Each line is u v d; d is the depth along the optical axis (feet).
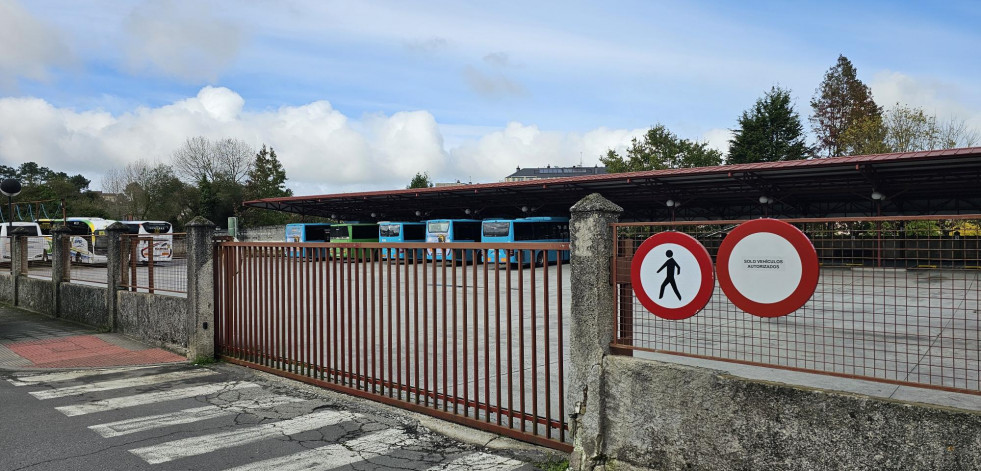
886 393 21.88
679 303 13.37
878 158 66.64
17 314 46.19
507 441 16.40
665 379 13.05
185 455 15.74
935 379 23.20
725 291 12.88
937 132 117.50
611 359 13.98
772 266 12.23
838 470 10.84
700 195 98.07
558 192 104.53
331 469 14.70
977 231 10.99
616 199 106.22
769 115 155.94
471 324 39.14
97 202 204.44
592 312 14.17
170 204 185.98
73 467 14.99
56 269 43.88
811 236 12.30
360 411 19.45
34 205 165.17
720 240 12.95
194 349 28.04
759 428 11.75
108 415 19.52
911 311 37.83
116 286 36.52
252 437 17.12
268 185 198.80
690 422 12.67
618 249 14.46
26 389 23.39
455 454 15.64
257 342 25.96
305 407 20.04
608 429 14.03
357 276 20.98
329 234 121.70
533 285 15.66
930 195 90.79
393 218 149.38
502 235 100.58
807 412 11.19
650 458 13.26
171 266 30.89
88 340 34.27
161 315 31.58
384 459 15.34
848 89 164.25
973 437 9.57
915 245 11.50
